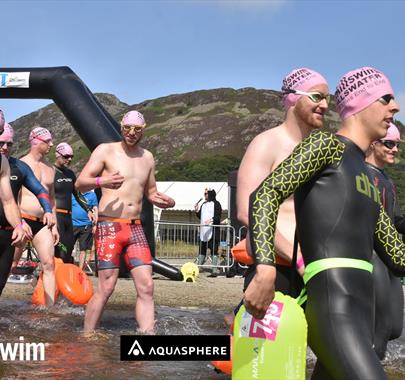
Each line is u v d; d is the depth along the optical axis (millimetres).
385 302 4633
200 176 70500
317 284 2801
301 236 2918
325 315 2738
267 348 2736
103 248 6215
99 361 4891
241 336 2809
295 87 4191
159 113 114062
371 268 2895
